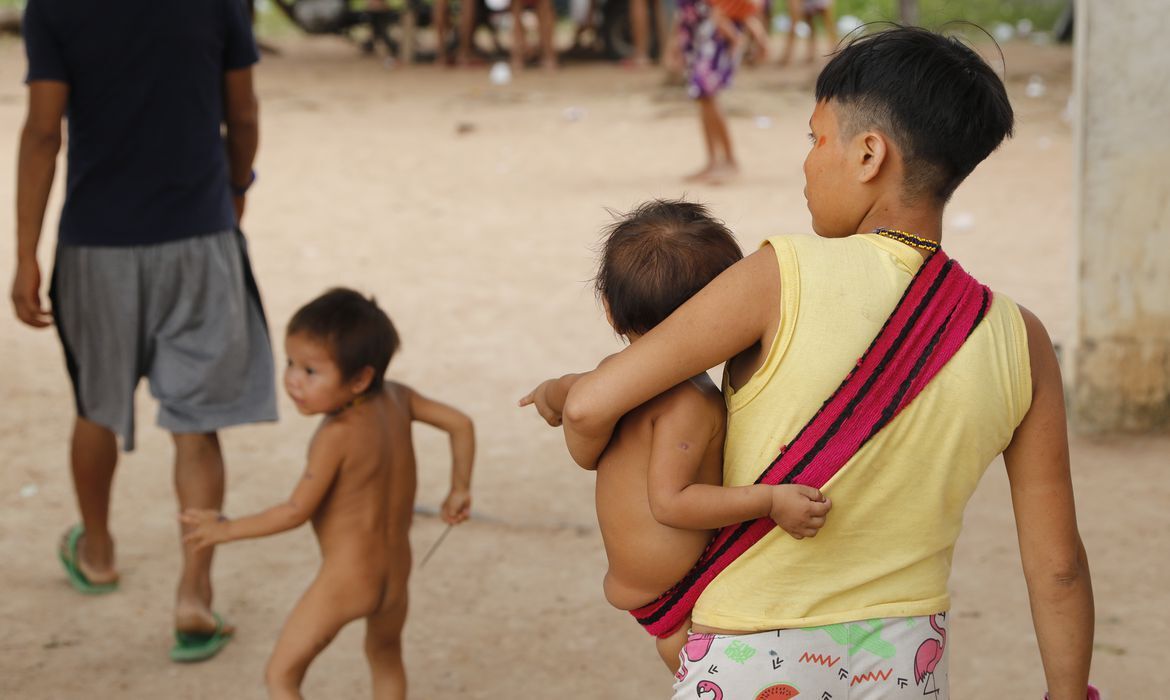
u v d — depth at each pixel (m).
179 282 3.56
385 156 12.02
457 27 19.03
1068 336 5.34
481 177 11.00
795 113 13.77
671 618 1.91
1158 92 4.88
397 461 3.04
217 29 3.50
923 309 1.78
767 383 1.78
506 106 14.70
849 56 1.85
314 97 15.45
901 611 1.84
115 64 3.37
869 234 1.82
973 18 20.42
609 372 1.79
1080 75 5.00
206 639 3.58
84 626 3.77
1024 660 3.53
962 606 3.85
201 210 3.56
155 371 3.63
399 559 3.08
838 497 1.78
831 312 1.76
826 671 1.83
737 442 1.82
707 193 9.94
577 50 18.72
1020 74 15.50
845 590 1.82
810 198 1.91
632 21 18.06
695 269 1.90
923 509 1.81
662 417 1.86
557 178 10.87
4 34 19.73
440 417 3.15
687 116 13.66
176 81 3.44
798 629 1.82
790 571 1.81
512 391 5.85
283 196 10.28
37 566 4.14
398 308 7.14
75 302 3.57
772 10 20.19
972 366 1.78
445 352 6.39
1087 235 5.11
